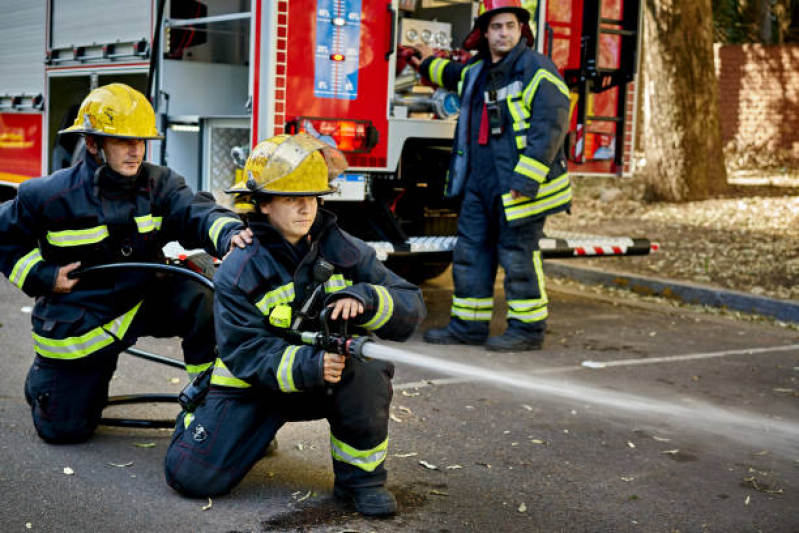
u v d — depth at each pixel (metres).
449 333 6.23
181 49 7.10
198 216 3.81
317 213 3.27
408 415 4.58
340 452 3.33
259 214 3.21
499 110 5.86
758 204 13.23
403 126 6.54
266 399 3.35
